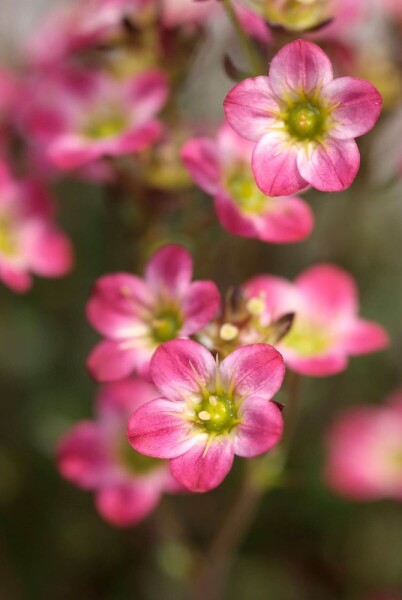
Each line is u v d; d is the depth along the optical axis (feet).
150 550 0.95
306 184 0.68
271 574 0.95
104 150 0.76
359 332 0.77
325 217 0.95
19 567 0.95
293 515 0.96
